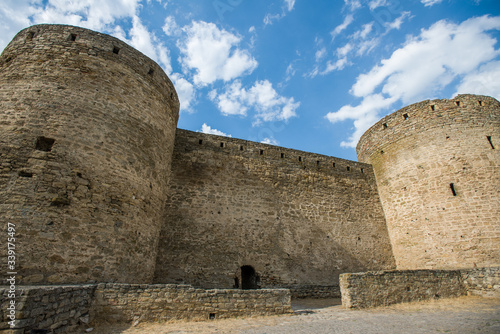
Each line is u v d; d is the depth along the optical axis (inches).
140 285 252.1
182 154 503.8
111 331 215.6
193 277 424.2
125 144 328.5
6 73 319.0
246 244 477.1
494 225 465.7
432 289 392.2
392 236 585.6
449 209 506.3
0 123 276.7
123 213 301.3
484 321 245.3
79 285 231.1
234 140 561.3
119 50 372.2
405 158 598.2
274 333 215.0
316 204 566.6
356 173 645.9
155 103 391.5
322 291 482.0
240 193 513.3
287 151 600.4
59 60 328.8
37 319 173.8
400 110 646.5
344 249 546.0
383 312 310.0
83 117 305.3
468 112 569.0
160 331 219.1
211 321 255.8
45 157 270.1
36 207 249.3
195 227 457.1
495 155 520.7
